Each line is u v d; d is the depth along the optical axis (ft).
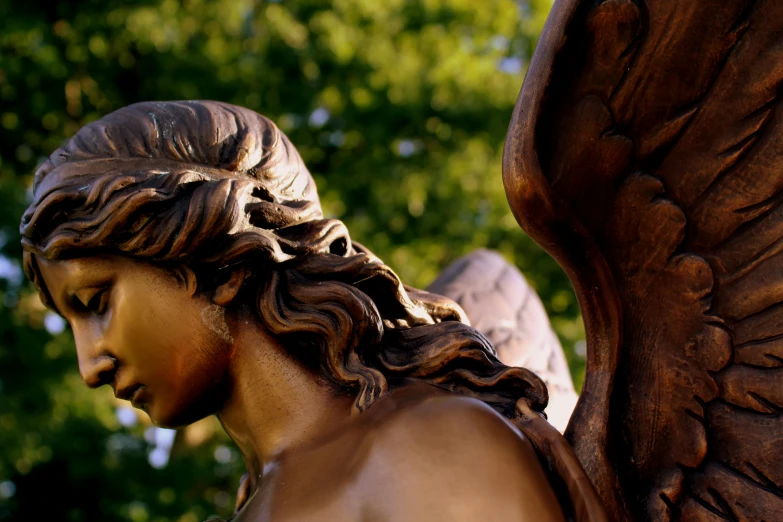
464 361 6.57
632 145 6.14
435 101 33.14
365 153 32.99
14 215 30.63
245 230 6.53
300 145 33.04
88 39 32.07
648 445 6.38
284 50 32.96
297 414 6.60
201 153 6.79
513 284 9.60
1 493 28.73
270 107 32.86
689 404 6.33
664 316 6.37
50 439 28.53
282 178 6.94
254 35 33.55
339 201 32.68
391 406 6.24
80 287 6.65
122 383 6.72
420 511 5.57
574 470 5.96
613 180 6.20
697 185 6.23
